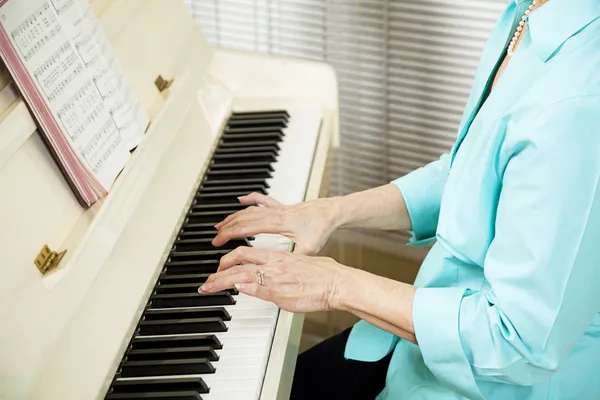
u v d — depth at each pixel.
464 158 1.26
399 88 2.36
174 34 1.79
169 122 1.58
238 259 1.33
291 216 1.49
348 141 2.53
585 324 1.13
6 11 1.17
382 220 1.56
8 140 1.13
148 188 1.49
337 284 1.27
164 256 1.46
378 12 2.26
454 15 2.17
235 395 1.20
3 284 1.09
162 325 1.32
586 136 1.04
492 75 1.34
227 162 1.76
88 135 1.29
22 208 1.17
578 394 1.27
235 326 1.33
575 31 1.11
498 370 1.17
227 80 1.97
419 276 1.44
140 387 1.21
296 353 1.42
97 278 1.29
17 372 1.06
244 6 2.46
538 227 1.08
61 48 1.26
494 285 1.15
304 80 1.95
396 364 1.42
